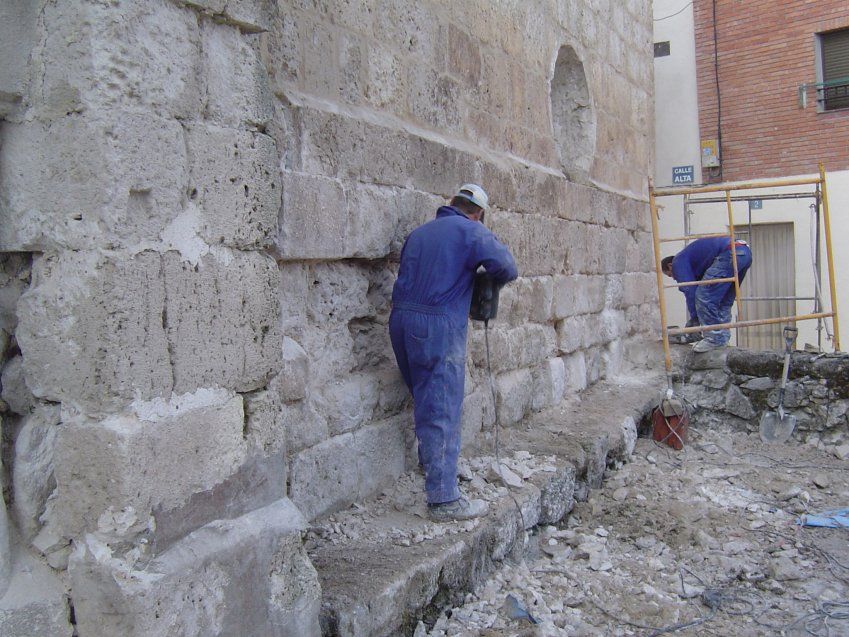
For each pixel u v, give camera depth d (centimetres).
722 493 543
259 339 254
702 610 372
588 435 557
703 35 1192
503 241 555
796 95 1126
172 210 221
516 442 533
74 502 211
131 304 207
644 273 909
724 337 776
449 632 316
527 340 596
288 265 346
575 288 698
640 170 923
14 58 210
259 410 256
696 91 1204
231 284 242
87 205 204
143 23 212
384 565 310
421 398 380
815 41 1109
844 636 347
